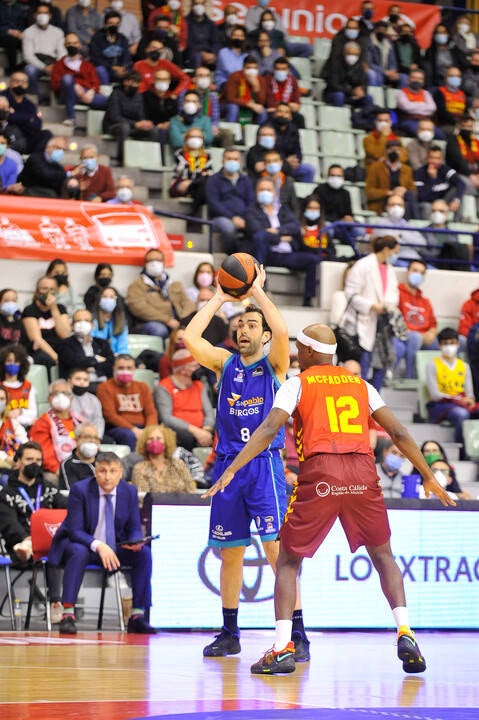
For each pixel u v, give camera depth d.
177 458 18.80
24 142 27.00
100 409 20.78
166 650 12.04
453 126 33.38
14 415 19.84
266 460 11.23
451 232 27.70
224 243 26.34
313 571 16.09
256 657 11.31
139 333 24.20
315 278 26.31
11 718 6.48
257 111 30.75
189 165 27.67
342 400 9.75
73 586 15.27
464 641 14.65
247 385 11.30
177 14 32.53
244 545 11.38
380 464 21.28
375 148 30.12
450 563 16.86
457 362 24.95
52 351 22.22
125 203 26.20
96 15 31.52
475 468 23.97
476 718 6.93
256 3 34.72
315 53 35.06
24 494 17.55
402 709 7.35
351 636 15.28
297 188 29.05
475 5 39.47
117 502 15.90
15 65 30.33
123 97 28.77
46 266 24.88
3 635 14.52
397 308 25.28
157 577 15.39
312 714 6.98
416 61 34.97
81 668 9.68
